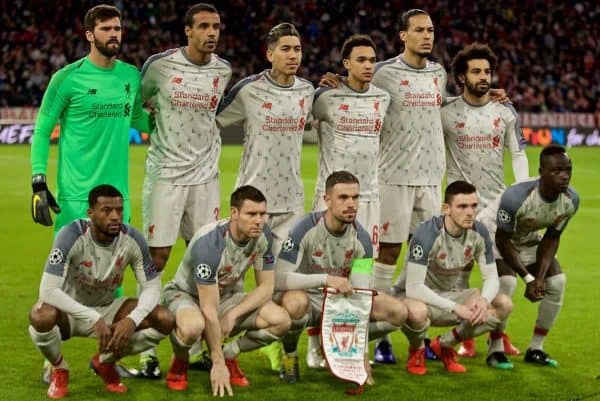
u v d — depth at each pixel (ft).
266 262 20.94
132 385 21.03
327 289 20.89
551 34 111.34
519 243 23.44
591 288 31.53
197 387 20.93
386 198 25.02
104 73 22.04
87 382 21.16
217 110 23.67
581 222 46.06
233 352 21.24
